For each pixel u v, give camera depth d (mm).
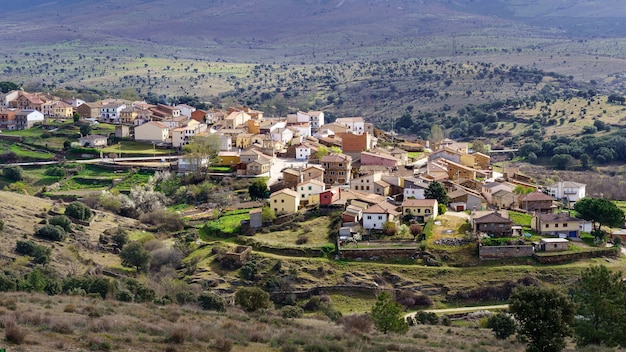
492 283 187750
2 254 194750
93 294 150125
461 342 121500
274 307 175875
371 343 113000
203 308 147625
